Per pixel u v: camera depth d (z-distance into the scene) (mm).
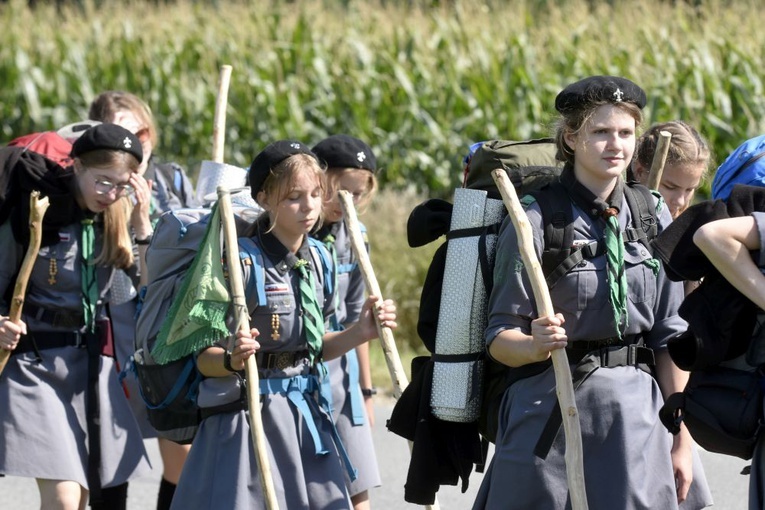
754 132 35281
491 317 10414
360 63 39875
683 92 36188
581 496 9641
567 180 10414
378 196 33750
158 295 11789
